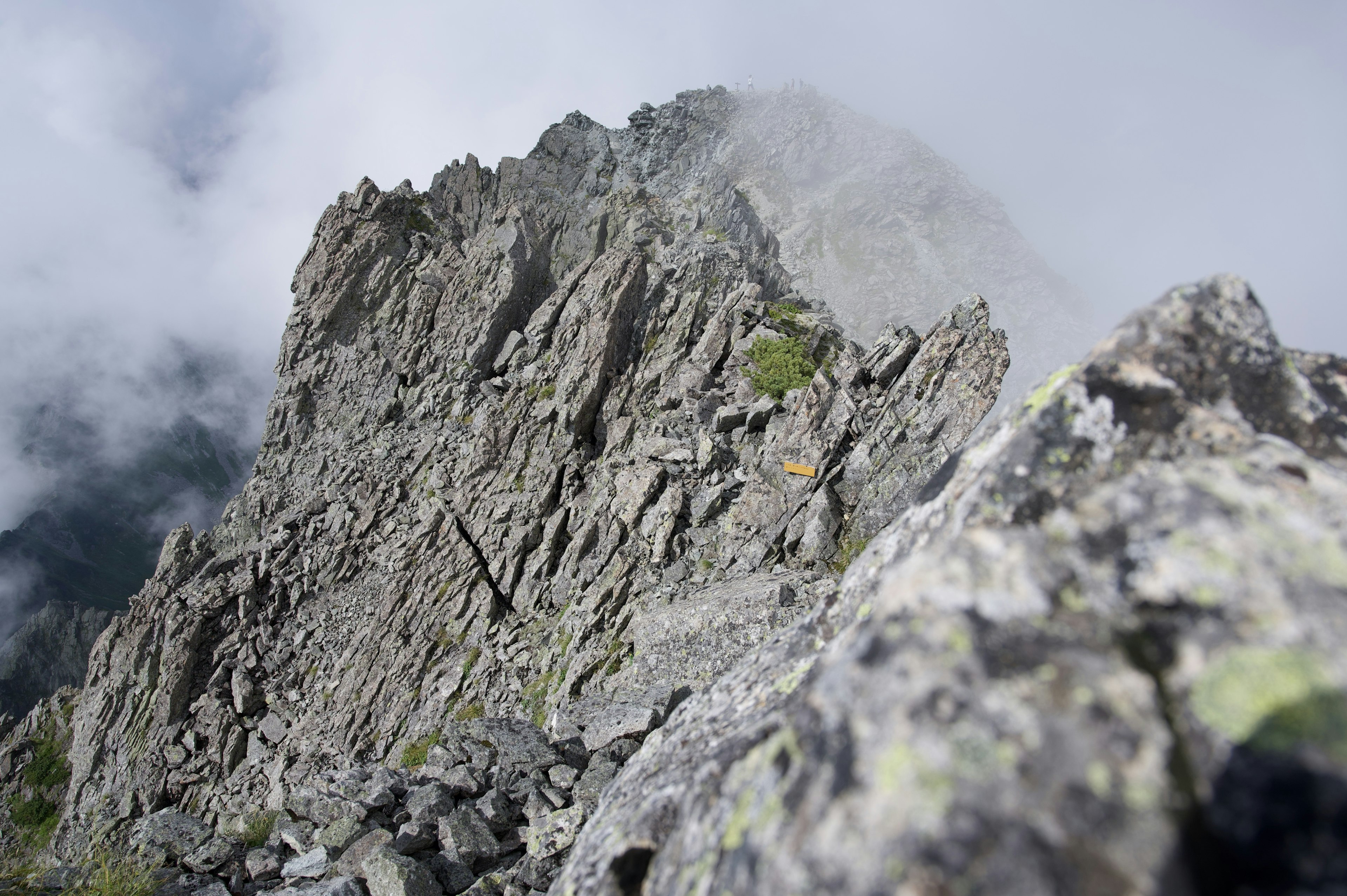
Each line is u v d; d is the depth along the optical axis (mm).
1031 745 2004
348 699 29625
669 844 3230
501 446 33406
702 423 30203
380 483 38094
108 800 30578
